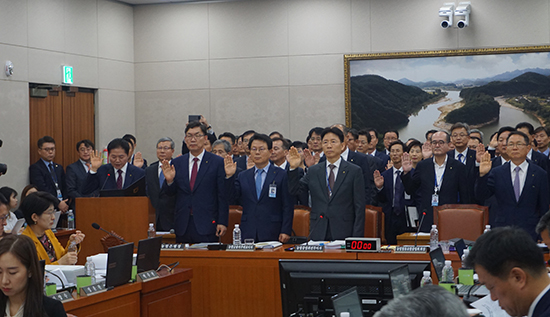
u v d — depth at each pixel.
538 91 10.52
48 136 9.33
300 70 11.53
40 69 9.93
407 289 2.76
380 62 11.12
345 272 2.86
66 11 10.48
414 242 5.91
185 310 4.55
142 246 4.22
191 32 11.91
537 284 1.87
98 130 11.16
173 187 5.99
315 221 5.54
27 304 2.70
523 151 5.48
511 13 10.67
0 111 9.22
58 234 7.35
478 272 1.96
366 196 6.65
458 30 10.87
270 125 11.66
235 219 6.42
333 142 5.51
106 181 6.61
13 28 9.49
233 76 11.77
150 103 11.99
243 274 5.01
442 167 6.25
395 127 11.09
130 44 11.92
